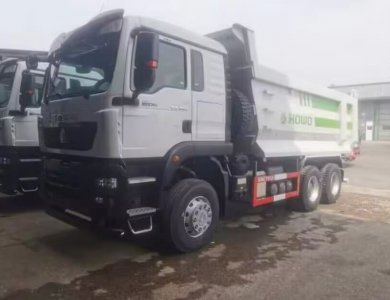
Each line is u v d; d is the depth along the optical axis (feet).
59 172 17.17
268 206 27.78
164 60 15.98
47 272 14.88
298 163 25.43
